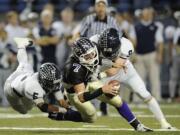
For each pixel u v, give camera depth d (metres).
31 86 19.58
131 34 35.91
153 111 21.39
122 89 37.28
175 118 27.11
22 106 21.39
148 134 19.80
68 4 51.44
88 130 21.52
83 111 19.86
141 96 21.31
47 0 51.91
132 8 50.62
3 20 49.59
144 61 36.19
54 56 35.62
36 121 25.56
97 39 20.09
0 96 37.72
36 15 42.72
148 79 38.97
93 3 51.16
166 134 19.78
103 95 20.03
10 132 20.88
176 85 40.88
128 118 20.44
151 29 35.81
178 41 39.50
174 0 51.62
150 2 50.44
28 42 22.66
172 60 40.53
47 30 35.47
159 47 36.66
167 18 43.19
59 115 20.17
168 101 40.25
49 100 31.22
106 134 20.02
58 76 19.42
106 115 28.62
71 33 37.38
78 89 18.91
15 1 52.09
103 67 19.91
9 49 36.25
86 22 26.67
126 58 20.14
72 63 19.17
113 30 19.44
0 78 36.38
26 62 22.31
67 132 20.80
